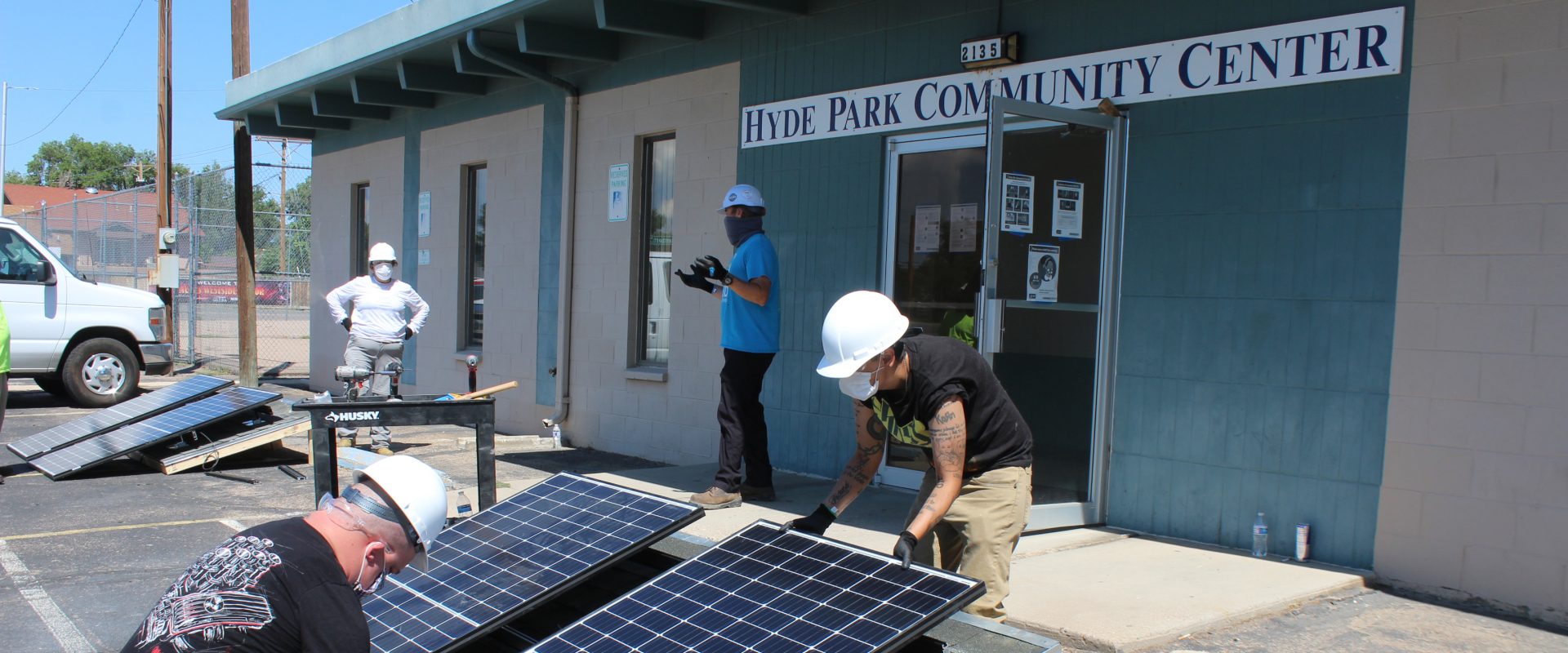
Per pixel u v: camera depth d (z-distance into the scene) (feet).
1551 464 15.40
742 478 22.57
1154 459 19.79
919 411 11.48
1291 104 18.02
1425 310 16.58
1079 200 19.88
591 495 14.42
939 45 23.12
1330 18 17.53
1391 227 16.94
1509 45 15.75
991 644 9.91
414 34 33.37
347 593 8.46
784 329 26.58
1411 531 16.75
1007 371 19.06
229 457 29.07
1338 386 17.52
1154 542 19.29
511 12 29.12
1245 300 18.60
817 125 25.77
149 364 43.62
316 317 50.34
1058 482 20.02
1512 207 15.74
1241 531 18.65
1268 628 14.97
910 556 10.44
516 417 36.63
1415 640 14.62
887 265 24.30
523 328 36.24
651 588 11.26
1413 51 16.69
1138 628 14.17
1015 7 21.77
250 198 48.01
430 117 41.45
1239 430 18.66
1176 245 19.45
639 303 31.83
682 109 29.60
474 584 12.30
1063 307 19.76
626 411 31.55
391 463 9.21
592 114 32.99
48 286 41.11
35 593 17.20
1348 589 16.65
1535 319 15.53
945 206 23.22
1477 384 16.08
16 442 29.76
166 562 19.08
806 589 10.37
